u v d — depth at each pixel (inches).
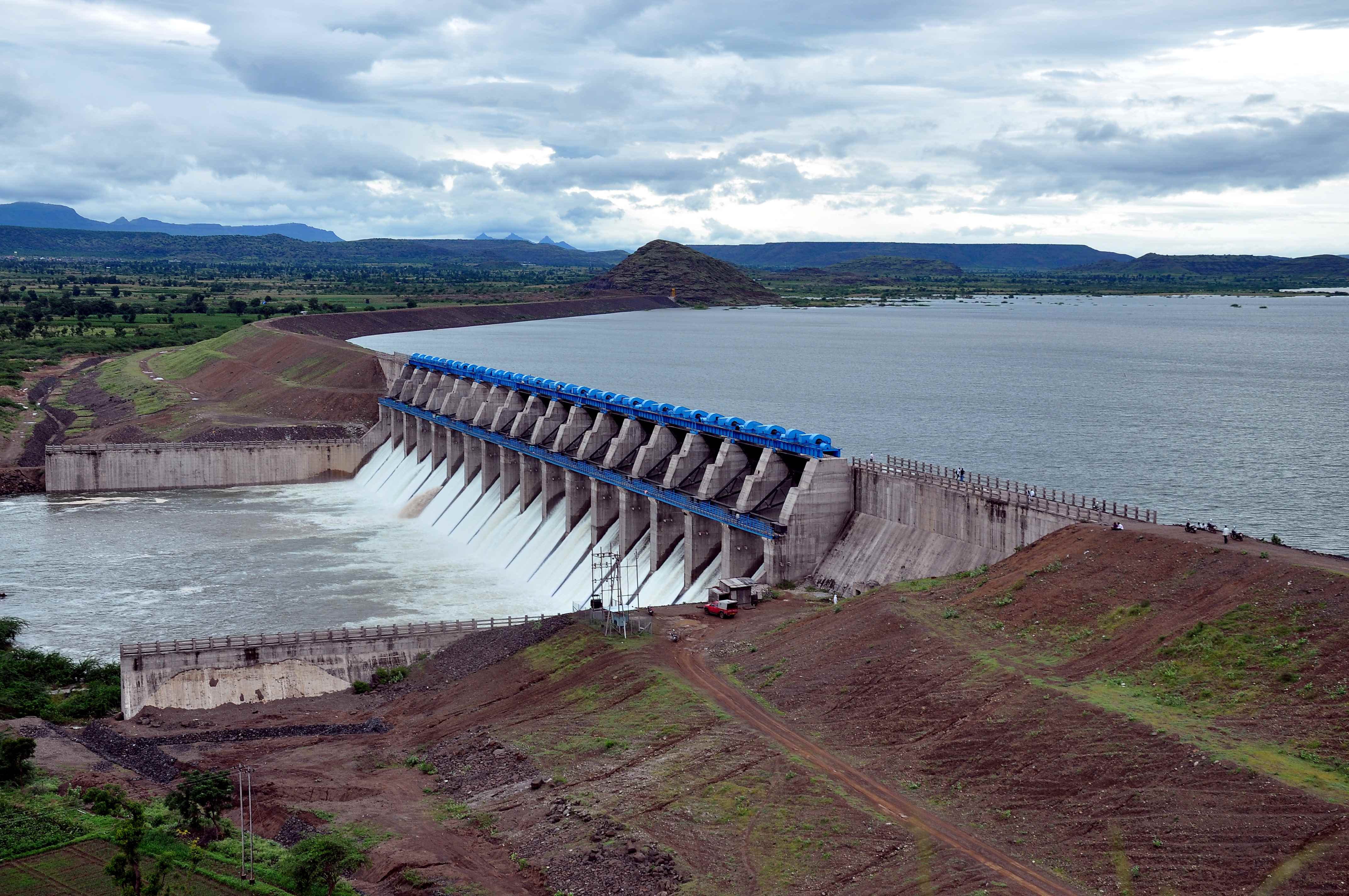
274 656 3993.6
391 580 5905.5
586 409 6387.8
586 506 6067.9
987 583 3334.2
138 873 2539.4
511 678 3708.2
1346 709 2245.3
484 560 6382.9
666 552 5255.9
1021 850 2176.4
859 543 4389.8
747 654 3454.7
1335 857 1866.4
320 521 7362.2
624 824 2568.9
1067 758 2357.3
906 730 2689.5
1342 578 2620.6
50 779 3248.0
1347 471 7086.6
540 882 2460.6
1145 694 2517.2
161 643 3922.2
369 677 4082.2
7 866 2743.6
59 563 6200.8
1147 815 2127.2
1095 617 2910.9
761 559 4736.7
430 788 3061.0
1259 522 5831.7
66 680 4303.6
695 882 2306.8
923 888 1107.9
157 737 3592.5
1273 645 2509.8
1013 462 7564.0
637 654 3560.5
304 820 2886.3
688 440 5191.9
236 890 2586.1
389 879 2566.4
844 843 2316.7
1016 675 2714.1
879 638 3152.1
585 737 3085.6
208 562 6220.5
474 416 7564.0
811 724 2878.9
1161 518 5920.3
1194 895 1926.7
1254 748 2207.2
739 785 2618.1
